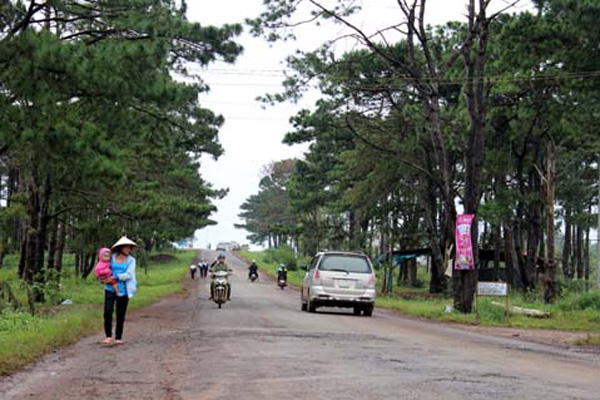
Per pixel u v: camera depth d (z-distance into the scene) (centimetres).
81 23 2289
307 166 7350
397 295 4903
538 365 1151
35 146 1738
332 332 1670
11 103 1714
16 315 1802
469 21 2722
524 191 4344
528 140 4088
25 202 3200
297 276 8100
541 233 5419
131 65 1858
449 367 1074
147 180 4081
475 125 2758
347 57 3700
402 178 4425
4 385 898
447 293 4400
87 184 1927
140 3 2097
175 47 2347
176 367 1045
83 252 3934
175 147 3350
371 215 5403
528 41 2602
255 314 2331
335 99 3928
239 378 934
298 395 812
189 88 2195
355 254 2525
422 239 5419
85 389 864
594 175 6338
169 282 5891
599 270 2400
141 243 5044
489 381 935
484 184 4491
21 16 1867
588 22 2336
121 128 2148
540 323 2303
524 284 4469
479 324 2278
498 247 4978
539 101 3266
